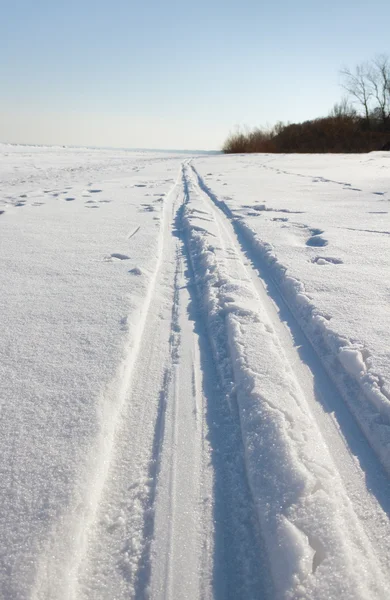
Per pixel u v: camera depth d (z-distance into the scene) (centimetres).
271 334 238
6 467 140
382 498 137
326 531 121
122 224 528
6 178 1229
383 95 3609
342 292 285
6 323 247
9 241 439
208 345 236
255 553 121
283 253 388
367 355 204
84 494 131
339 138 3506
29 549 113
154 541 124
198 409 182
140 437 166
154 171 1426
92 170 1527
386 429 162
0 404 172
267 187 891
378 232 461
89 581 113
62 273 338
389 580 110
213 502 137
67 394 179
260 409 172
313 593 105
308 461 146
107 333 235
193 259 394
